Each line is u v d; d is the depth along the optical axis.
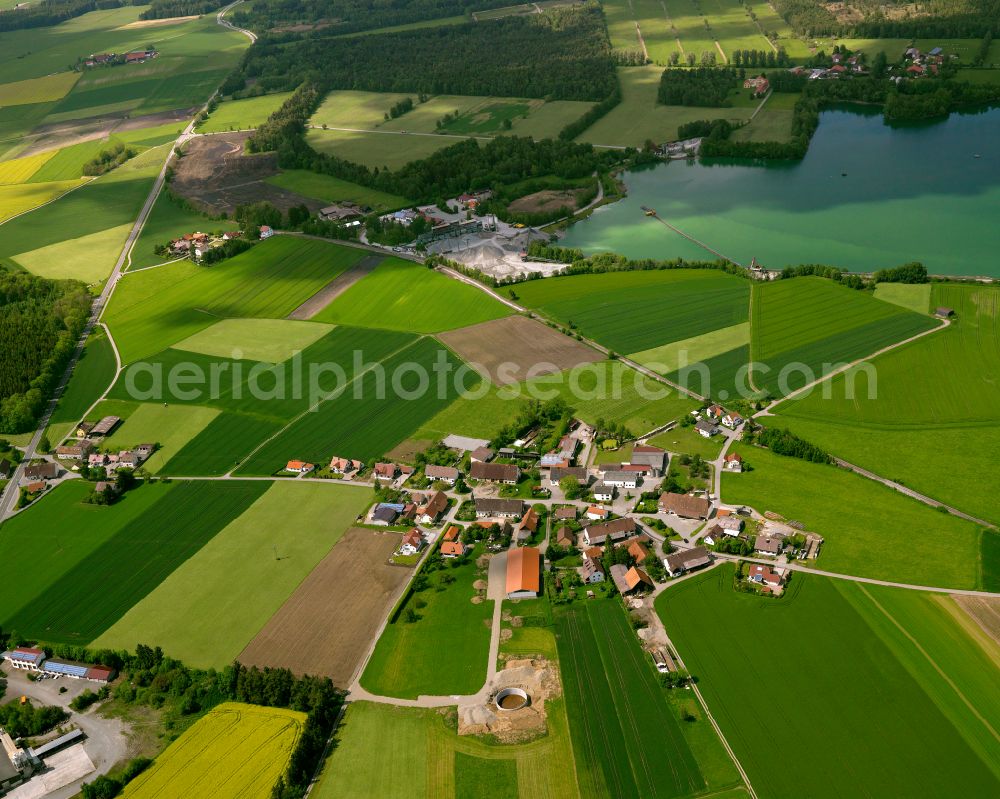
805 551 172.00
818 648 150.50
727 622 157.88
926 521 177.88
